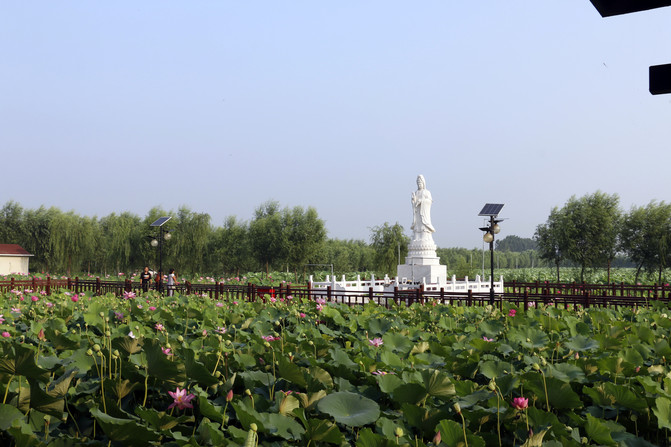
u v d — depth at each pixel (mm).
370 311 11188
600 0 4254
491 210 17406
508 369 5078
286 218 46906
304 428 3811
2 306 11406
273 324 8922
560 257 37125
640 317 10016
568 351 6547
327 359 5770
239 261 50688
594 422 3641
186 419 3754
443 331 8648
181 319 9031
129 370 4367
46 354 5934
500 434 4012
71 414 3977
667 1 4152
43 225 59656
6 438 3404
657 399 3889
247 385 4441
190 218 50062
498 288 27375
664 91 4438
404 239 42062
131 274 50500
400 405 4316
